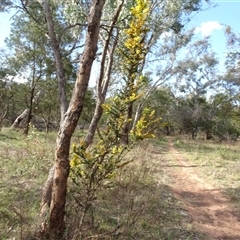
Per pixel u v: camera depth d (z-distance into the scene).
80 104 4.45
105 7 9.21
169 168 12.30
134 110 27.50
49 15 6.25
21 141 13.17
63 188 4.52
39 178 7.59
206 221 6.73
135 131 4.24
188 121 40.59
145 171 8.91
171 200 7.73
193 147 22.23
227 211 7.47
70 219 4.96
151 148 17.08
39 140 10.80
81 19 8.97
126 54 4.36
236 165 12.83
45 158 8.83
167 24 15.07
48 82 20.11
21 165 8.43
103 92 8.62
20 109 27.77
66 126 4.45
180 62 27.48
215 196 8.60
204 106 40.09
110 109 4.25
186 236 5.69
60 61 6.08
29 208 5.68
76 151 4.27
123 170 7.82
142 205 6.41
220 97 37.78
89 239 4.60
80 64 4.45
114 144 4.29
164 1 14.36
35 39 18.25
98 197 6.40
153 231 5.60
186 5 16.73
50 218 4.55
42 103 22.06
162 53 25.08
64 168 4.47
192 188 9.38
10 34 18.77
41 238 4.50
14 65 19.77
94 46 4.41
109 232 4.95
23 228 4.77
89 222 5.10
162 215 6.48
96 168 4.36
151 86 25.78
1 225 4.89
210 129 39.25
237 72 29.67
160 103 40.06
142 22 4.23
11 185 6.82
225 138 37.03
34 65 19.53
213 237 5.93
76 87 4.46
